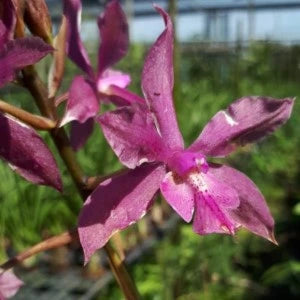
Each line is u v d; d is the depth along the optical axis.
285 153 0.57
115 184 0.09
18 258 0.10
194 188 0.10
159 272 0.29
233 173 0.10
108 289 0.27
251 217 0.10
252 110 0.10
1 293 0.10
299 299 0.31
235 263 0.35
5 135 0.10
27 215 0.29
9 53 0.09
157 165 0.10
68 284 0.25
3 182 0.29
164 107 0.10
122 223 0.09
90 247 0.09
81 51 0.12
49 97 0.10
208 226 0.10
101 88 0.12
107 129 0.09
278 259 0.36
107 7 0.12
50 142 0.29
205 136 0.10
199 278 0.31
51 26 0.10
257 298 0.32
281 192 0.47
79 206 0.30
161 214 0.34
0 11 0.09
